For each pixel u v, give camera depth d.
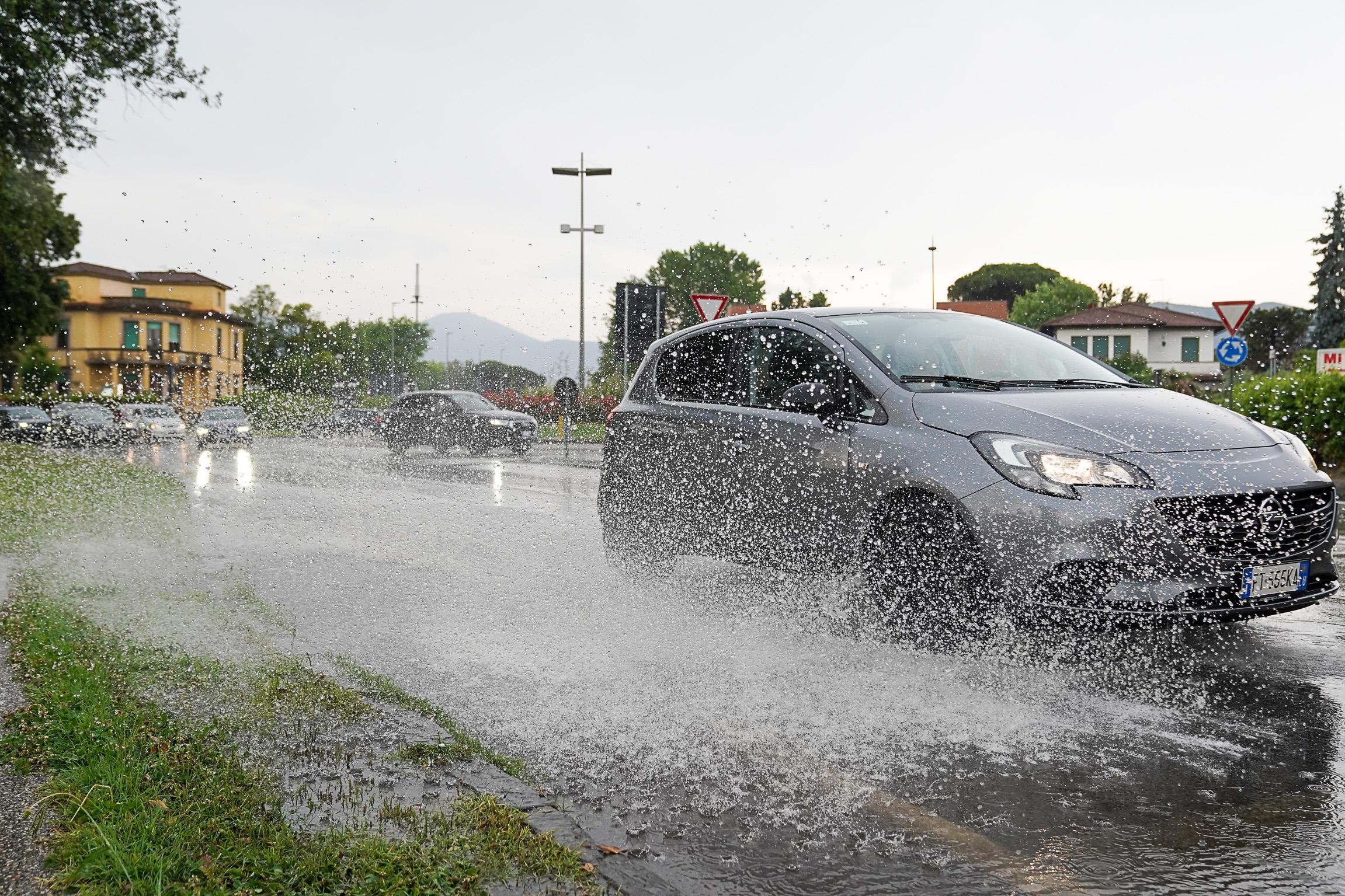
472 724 3.51
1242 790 2.92
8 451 20.09
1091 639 4.06
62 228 32.19
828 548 4.71
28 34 15.09
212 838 2.47
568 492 12.29
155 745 3.12
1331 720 3.53
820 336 5.16
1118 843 2.59
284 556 7.20
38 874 2.27
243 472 15.80
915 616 4.34
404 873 2.31
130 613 5.23
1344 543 7.52
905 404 4.56
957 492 4.12
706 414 5.55
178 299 57.25
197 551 7.45
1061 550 3.85
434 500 11.18
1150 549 3.79
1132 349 63.34
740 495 5.20
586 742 3.33
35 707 3.43
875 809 2.80
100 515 9.65
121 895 2.16
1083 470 3.93
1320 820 2.71
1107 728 3.45
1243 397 14.26
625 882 2.37
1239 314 15.87
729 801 2.86
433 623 5.05
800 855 2.53
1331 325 68.88
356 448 23.50
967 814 2.77
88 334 55.47
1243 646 4.53
